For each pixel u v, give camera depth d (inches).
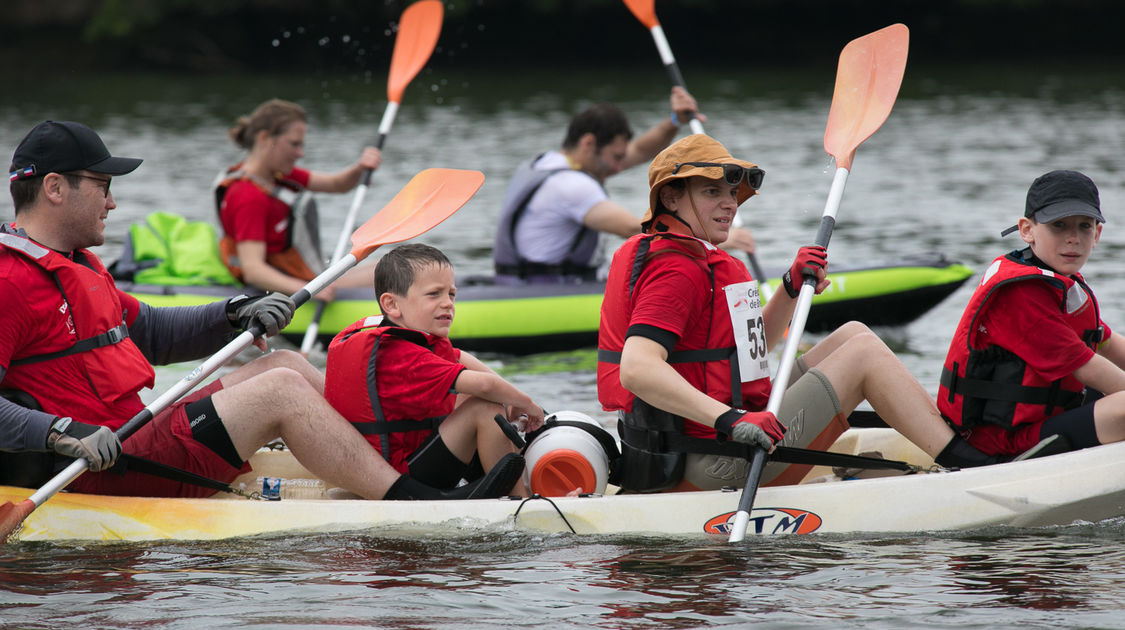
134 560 455.2
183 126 2652.6
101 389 488.4
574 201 955.3
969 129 2399.1
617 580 431.8
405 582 430.3
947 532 486.3
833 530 487.2
